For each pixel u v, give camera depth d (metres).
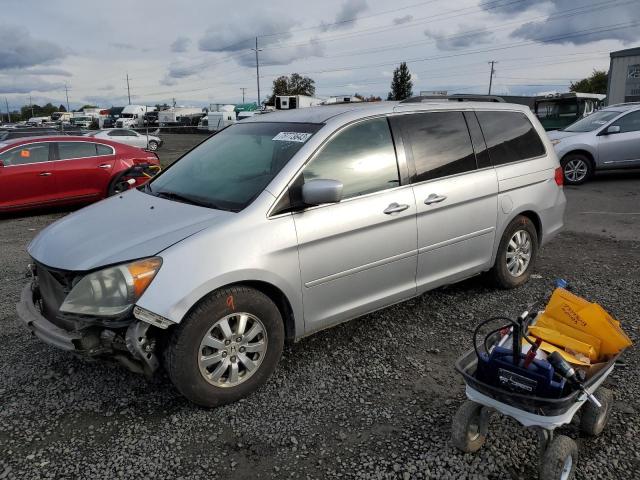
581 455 2.69
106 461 2.72
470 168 4.33
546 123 22.39
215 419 3.06
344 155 3.62
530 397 2.32
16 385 3.43
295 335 3.43
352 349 3.87
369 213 3.60
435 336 4.06
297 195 3.34
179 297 2.83
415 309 4.56
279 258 3.20
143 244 2.99
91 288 2.86
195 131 44.44
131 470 2.65
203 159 4.09
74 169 9.39
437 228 4.04
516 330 2.42
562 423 2.38
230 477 2.60
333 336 4.09
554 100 22.23
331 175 3.52
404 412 3.10
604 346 2.72
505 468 2.62
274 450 2.79
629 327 4.11
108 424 3.02
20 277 5.68
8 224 8.70
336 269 3.50
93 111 66.00
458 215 4.18
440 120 4.24
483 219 4.39
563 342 2.70
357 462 2.69
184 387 2.97
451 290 4.96
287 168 3.37
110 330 2.87
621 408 3.07
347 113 3.77
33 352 3.88
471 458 2.69
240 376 3.20
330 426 2.98
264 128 4.05
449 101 4.51
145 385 3.41
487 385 2.43
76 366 3.66
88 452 2.79
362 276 3.66
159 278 2.83
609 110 11.82
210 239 3.00
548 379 2.34
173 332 2.94
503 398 2.43
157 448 2.81
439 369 3.58
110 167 9.75
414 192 3.88
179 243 2.95
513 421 2.96
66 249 3.14
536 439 2.82
